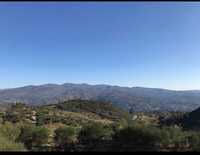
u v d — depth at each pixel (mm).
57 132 84188
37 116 153500
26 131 80125
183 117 120812
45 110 191000
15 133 79062
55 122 138500
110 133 74438
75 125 132375
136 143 64125
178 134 64500
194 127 96500
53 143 80500
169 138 63156
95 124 78688
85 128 77875
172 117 132750
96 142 71875
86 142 75000
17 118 141750
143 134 63719
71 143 76938
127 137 65312
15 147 56656
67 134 83125
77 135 83000
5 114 154375
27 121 139000
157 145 62656
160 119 146625
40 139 79312
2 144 55375
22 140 78688
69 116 171500
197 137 61781
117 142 66562
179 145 62438
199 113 111750
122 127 75125
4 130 77812
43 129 82000
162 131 63656
